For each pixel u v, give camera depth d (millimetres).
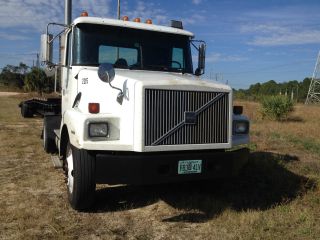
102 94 5594
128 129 5074
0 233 4789
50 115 9430
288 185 7070
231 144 5453
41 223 5117
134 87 5004
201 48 7332
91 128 5051
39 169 7926
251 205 6020
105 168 5059
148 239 4754
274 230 5008
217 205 5871
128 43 6676
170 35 7023
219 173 5406
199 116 5219
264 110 22656
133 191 6605
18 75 78375
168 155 5094
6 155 9234
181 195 6434
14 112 21828
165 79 5230
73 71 6477
